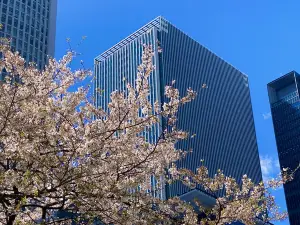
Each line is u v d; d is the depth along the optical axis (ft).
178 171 44.04
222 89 534.37
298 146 560.61
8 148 38.06
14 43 314.14
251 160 517.14
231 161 479.41
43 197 40.70
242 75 591.37
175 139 43.55
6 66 44.96
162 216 39.88
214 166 448.24
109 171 39.29
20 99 40.37
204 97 492.13
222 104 520.01
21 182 35.50
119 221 38.27
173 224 40.24
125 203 38.99
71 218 39.50
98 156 39.52
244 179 44.09
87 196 38.06
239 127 528.22
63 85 46.85
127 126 42.01
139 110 45.09
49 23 349.61
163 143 43.21
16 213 34.99
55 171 38.73
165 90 43.93
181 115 437.99
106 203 38.68
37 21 340.59
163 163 43.27
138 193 40.06
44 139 38.81
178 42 483.51
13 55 45.19
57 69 49.65
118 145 40.88
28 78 44.75
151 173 43.01
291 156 561.02
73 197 38.34
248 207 41.63
